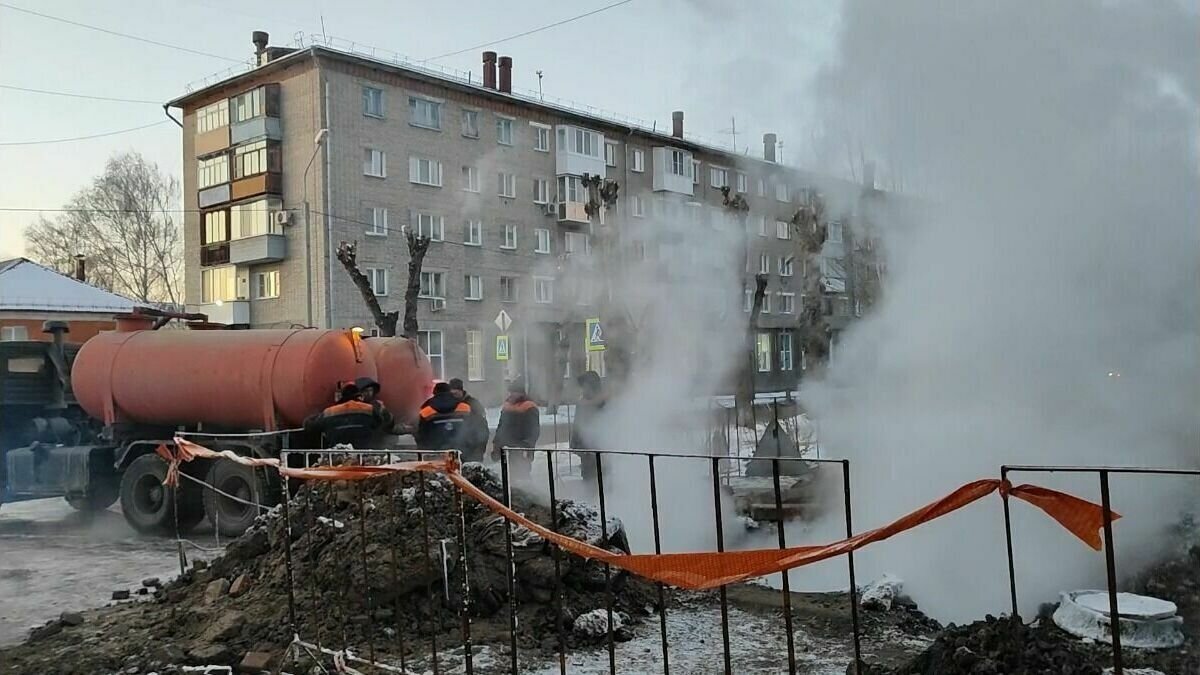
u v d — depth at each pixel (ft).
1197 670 14.34
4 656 18.72
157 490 37.19
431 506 20.51
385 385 39.45
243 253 105.81
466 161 111.04
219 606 19.95
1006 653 12.29
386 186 103.96
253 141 105.29
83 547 34.14
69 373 42.27
